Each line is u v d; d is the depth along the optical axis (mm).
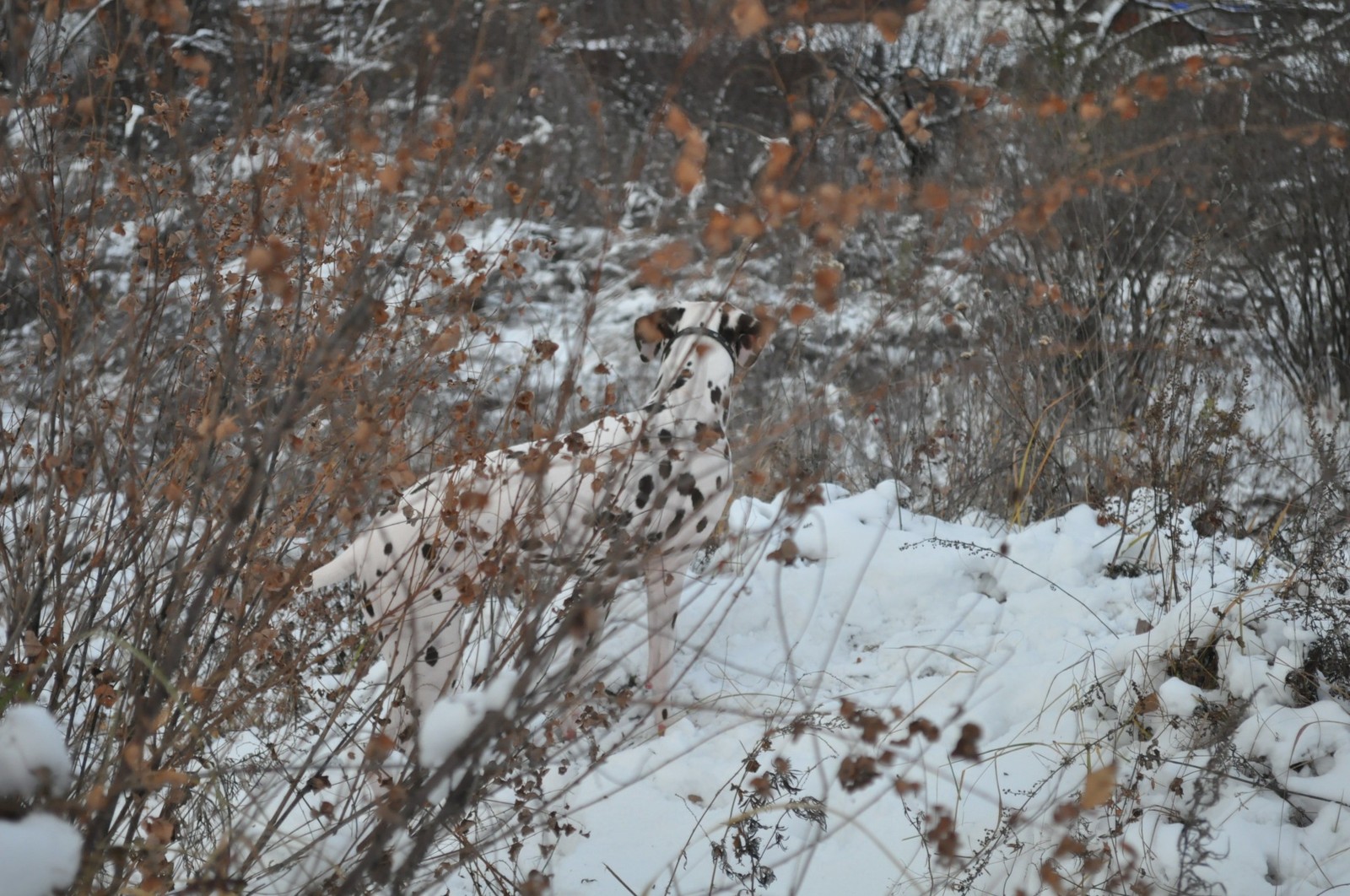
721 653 11945
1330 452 14977
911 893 8062
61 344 7148
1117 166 18422
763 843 8750
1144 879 7715
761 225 5195
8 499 7449
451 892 8375
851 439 17484
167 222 9031
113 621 8500
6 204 6809
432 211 7699
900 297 7512
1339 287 21859
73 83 7973
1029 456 16359
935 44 27234
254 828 8211
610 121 26297
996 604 12352
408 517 7934
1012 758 9422
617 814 9344
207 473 6570
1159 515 12797
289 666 7445
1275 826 8016
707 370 9805
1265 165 21891
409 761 7059
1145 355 18141
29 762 4699
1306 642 9328
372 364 7680
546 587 6961
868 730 5590
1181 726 9047
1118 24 31469
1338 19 23547
